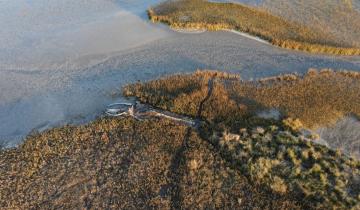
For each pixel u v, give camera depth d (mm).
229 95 23719
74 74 26609
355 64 27422
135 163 19875
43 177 19406
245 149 20062
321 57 28125
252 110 22641
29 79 26297
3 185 19031
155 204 17984
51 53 28859
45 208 18047
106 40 30125
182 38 30094
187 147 20625
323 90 24250
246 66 26812
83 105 23828
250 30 30344
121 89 24812
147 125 21859
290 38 29531
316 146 20156
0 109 23875
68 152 20594
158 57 27938
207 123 22031
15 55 28734
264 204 17859
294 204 17688
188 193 18375
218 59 27594
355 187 18188
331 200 17562
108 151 20594
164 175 19234
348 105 23156
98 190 18750
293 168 18906
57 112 23469
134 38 30234
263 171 18891
